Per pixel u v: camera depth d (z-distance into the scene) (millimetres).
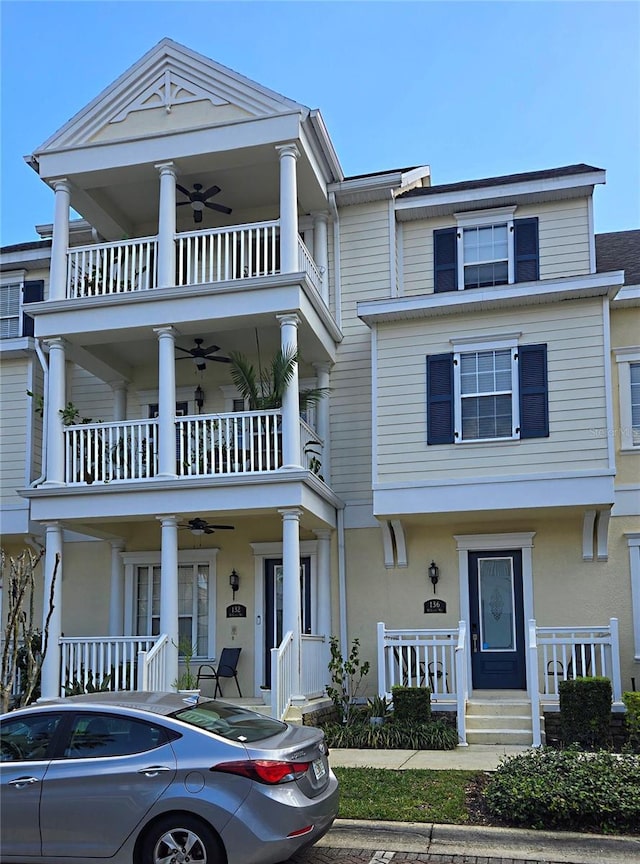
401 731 12469
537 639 13656
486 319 14609
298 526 14117
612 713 12484
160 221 14727
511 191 16203
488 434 14320
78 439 15234
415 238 16906
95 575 17172
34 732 7055
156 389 17422
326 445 16031
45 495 14227
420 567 15438
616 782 8180
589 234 16000
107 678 14133
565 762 8867
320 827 6867
